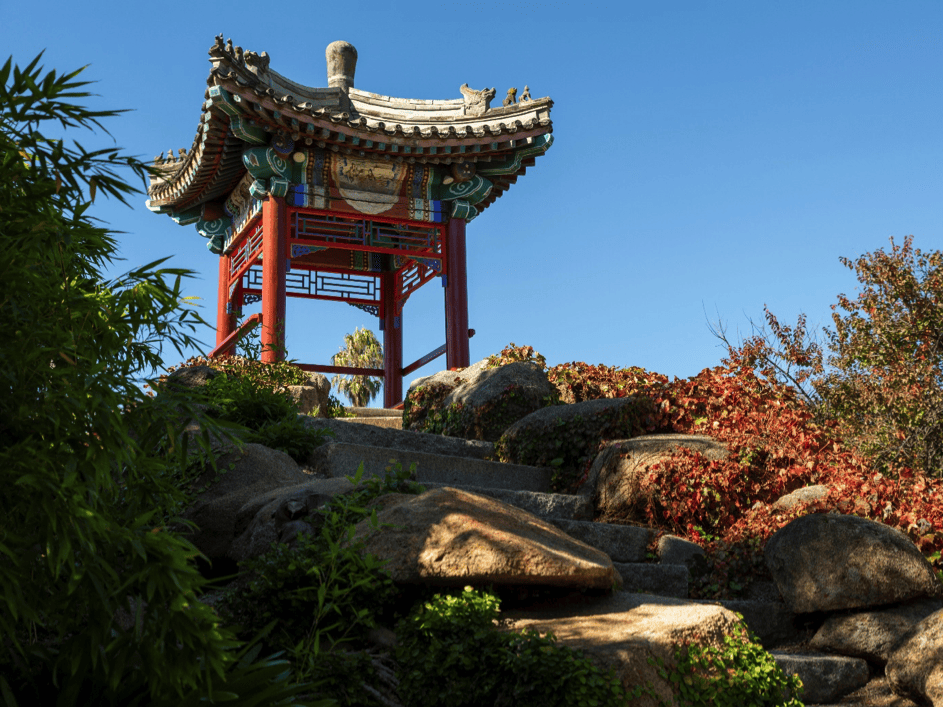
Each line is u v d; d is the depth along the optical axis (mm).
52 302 2633
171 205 16922
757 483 7551
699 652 4320
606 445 8547
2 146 2551
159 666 2625
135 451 2775
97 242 2936
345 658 4309
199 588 2768
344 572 4688
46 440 2551
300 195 14586
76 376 2561
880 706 4914
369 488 5703
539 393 11008
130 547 2668
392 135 14508
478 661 4156
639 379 11344
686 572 6473
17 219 2582
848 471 7191
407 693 4176
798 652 5574
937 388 11555
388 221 15453
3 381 2424
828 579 5566
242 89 12938
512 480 8750
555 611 4848
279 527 5527
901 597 5398
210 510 6336
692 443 7832
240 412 8258
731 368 9352
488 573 4605
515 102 15859
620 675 3932
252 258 15781
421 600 4691
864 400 11961
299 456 7926
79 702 2957
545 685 3879
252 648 4422
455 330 15375
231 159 14781
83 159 2707
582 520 7680
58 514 2406
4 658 2887
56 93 2586
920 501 6473
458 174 15258
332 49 16031
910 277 14008
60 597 2736
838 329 14297
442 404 11852
